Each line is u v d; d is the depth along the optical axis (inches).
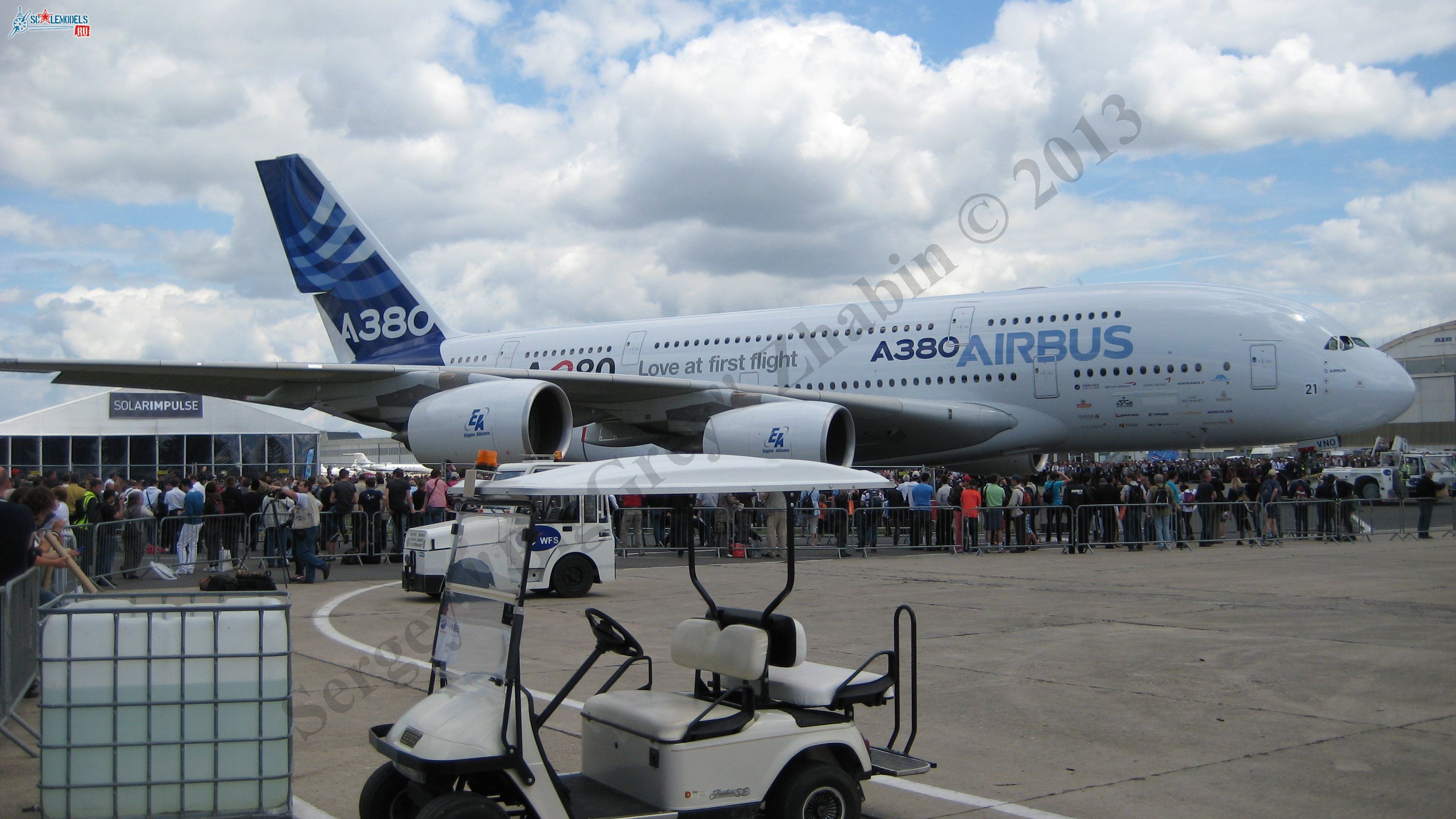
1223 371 776.9
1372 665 344.2
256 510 716.0
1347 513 896.9
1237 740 258.7
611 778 193.3
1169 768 236.7
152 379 714.2
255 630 194.2
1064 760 243.8
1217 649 374.9
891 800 217.0
